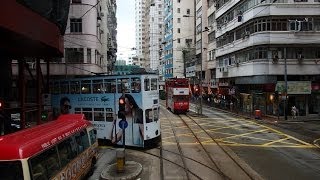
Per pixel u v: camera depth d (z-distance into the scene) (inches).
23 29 599.5
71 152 526.0
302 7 1574.8
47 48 788.0
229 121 1455.5
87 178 632.4
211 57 2476.6
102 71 1851.6
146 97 877.8
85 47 1470.2
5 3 529.0
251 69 1678.2
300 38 1579.7
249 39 1684.3
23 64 846.5
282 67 1606.8
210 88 2522.1
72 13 1460.4
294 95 1648.6
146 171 670.5
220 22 2207.2
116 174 638.5
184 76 2997.0
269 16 1584.6
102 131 938.7
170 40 3496.6
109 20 2210.9
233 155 802.2
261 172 658.8
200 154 810.8
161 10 4859.7
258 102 1756.9
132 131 882.8
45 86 1055.0
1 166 367.6
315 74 1615.4
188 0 3346.5
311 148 895.7
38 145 408.5
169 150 860.0
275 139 1023.0
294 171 667.4
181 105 1755.7
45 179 410.9
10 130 789.9
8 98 892.6
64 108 1019.3
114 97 911.7
